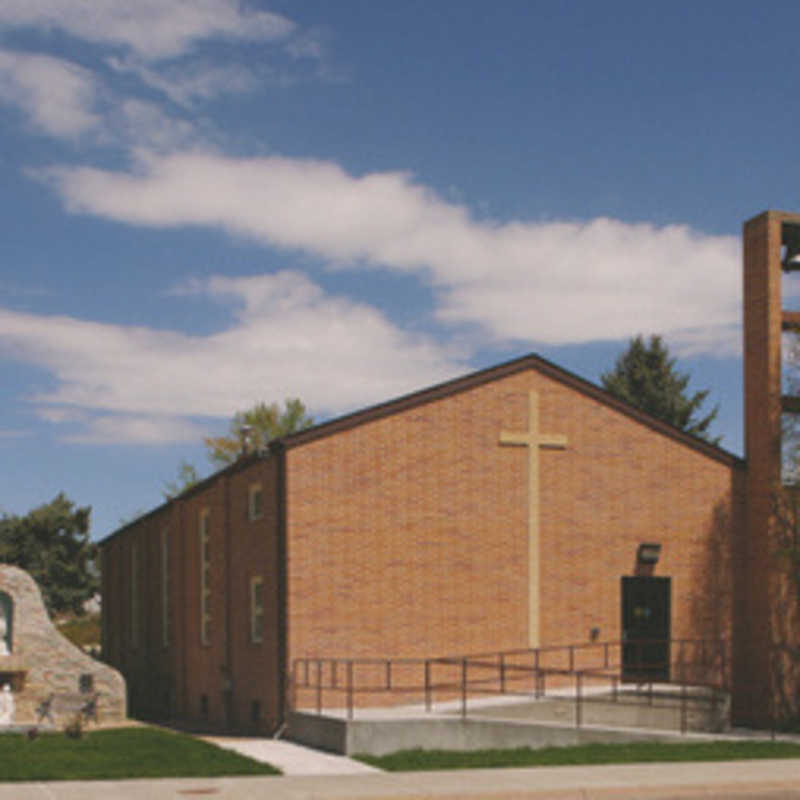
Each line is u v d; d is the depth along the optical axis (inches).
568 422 1067.9
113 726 940.6
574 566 1051.9
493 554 1017.5
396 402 994.1
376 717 831.7
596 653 1048.2
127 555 1628.9
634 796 620.4
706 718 1011.9
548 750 818.2
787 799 625.0
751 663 1111.0
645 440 1102.4
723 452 1137.4
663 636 1086.4
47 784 611.2
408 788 616.1
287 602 933.8
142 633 1507.1
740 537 1133.7
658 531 1094.4
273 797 578.9
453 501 1007.0
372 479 977.5
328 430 964.6
